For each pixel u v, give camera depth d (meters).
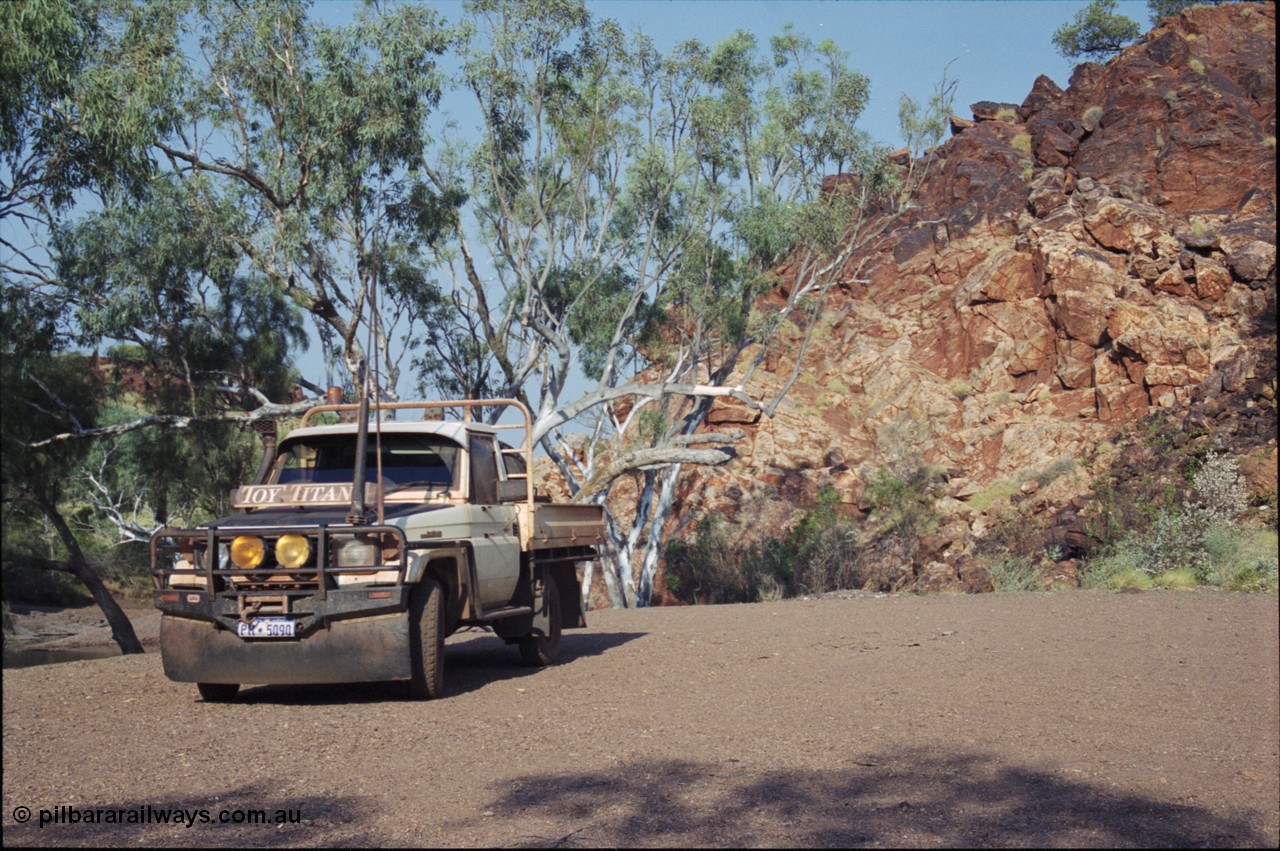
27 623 37.16
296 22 25.72
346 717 8.01
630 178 29.64
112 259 25.42
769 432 40.84
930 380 41.88
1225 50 47.56
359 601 8.45
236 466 30.36
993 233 45.03
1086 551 31.78
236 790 5.74
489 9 27.47
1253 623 14.23
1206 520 26.19
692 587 37.47
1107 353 38.00
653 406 36.03
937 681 9.64
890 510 37.47
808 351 44.56
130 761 6.48
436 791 5.68
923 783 5.90
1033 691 9.10
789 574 35.84
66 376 27.22
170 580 8.87
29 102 16.48
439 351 31.16
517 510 10.86
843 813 5.27
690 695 8.91
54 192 17.70
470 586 9.54
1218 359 35.66
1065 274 39.94
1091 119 47.19
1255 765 6.51
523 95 28.02
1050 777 6.09
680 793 5.62
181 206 25.16
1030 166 46.25
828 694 8.91
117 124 17.59
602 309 30.66
